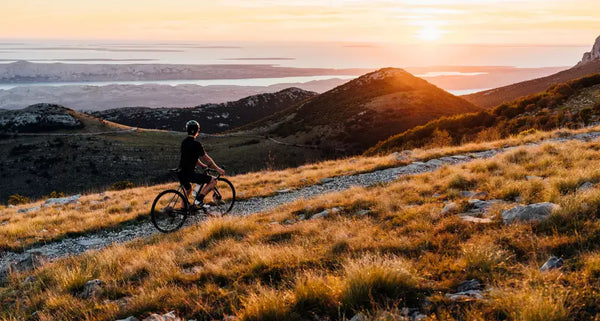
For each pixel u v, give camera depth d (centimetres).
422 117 11919
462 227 622
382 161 1722
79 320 495
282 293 462
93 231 1115
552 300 340
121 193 1812
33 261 846
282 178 1712
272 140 12431
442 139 2620
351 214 891
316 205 1021
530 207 601
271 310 417
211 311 459
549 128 2497
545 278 391
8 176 11656
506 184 863
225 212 1117
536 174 993
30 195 10944
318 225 814
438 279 455
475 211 731
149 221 1168
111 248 862
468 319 347
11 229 1121
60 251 962
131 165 11988
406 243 585
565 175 894
